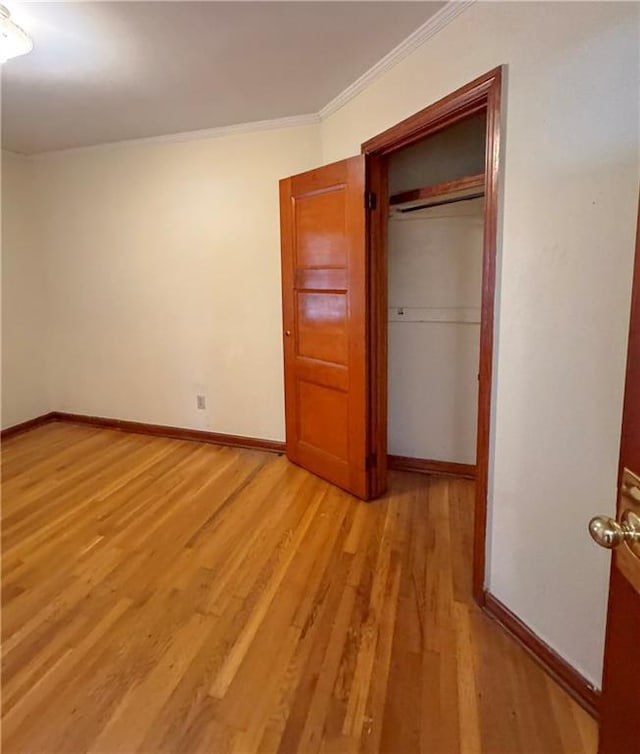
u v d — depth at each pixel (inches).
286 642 68.4
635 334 32.4
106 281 154.8
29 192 157.3
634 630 33.1
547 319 59.5
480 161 108.8
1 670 64.0
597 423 54.7
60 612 74.9
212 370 146.1
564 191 55.8
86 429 163.5
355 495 111.1
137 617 73.7
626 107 48.5
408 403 124.3
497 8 62.8
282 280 122.6
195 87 100.7
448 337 118.0
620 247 50.4
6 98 106.3
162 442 150.4
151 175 140.7
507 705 58.2
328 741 54.2
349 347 105.8
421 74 80.2
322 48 83.7
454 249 113.8
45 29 76.2
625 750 34.4
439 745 53.6
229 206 133.6
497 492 70.2
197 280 142.3
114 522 101.7
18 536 96.5
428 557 88.0
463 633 69.6
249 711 57.8
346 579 82.0
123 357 157.9
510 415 66.6
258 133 126.1
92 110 114.3
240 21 74.5
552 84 56.0
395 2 69.6
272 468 129.0
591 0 50.7
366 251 98.8
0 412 154.3
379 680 61.9
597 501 55.6
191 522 101.3
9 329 155.6
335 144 113.0
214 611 74.9
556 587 61.6
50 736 54.9
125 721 56.6
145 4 69.4
